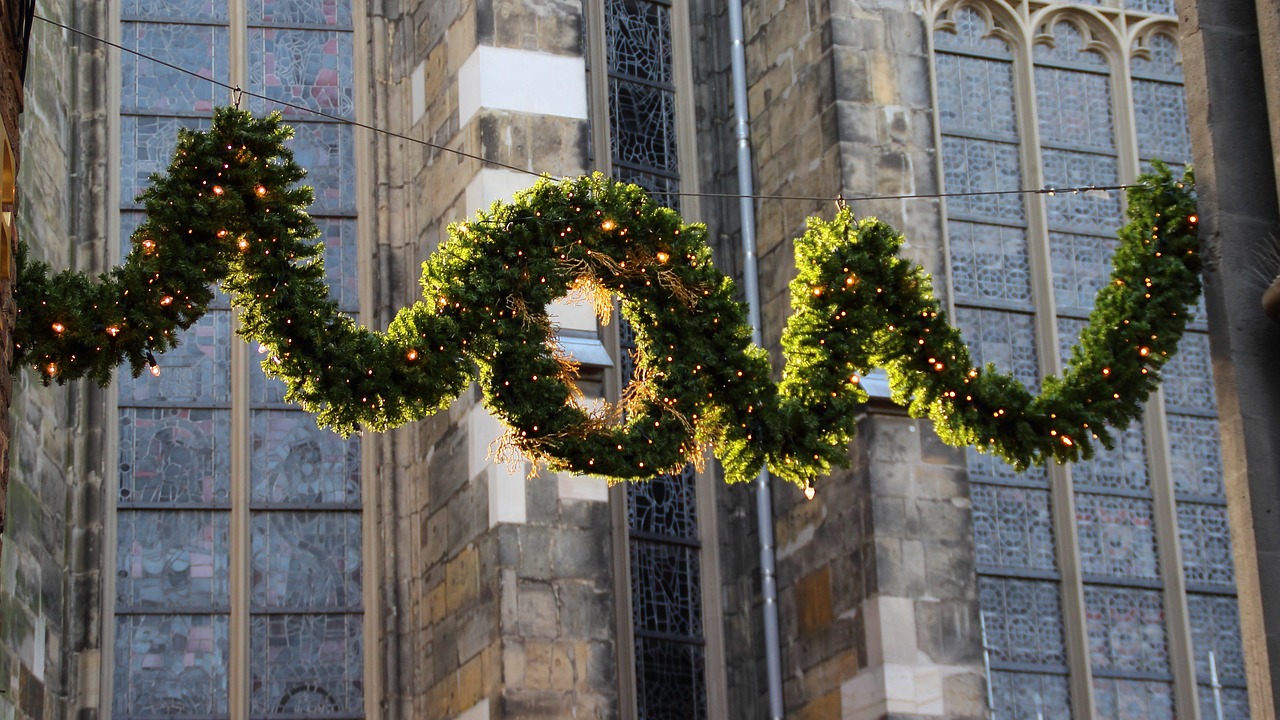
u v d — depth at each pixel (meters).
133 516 24.94
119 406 25.31
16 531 22.38
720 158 28.22
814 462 18.98
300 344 17.19
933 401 19.69
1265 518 18.17
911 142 26.33
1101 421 19.89
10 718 21.75
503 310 17.94
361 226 26.64
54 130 25.39
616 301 26.61
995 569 25.89
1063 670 25.75
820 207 26.19
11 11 16.36
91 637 24.16
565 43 25.78
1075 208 28.20
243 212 16.73
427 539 25.05
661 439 18.45
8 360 15.81
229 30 27.25
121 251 25.94
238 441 25.48
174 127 26.69
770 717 25.27
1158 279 19.75
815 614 25.08
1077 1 29.05
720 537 26.36
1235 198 18.92
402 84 27.28
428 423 25.38
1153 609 26.42
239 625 24.70
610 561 25.06
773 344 26.72
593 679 23.25
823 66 26.50
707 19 28.84
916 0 26.86
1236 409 18.41
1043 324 27.45
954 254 27.42
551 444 18.17
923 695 23.83
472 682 23.45
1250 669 18.02
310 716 24.61
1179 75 29.39
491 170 24.95
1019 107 28.41
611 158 27.77
